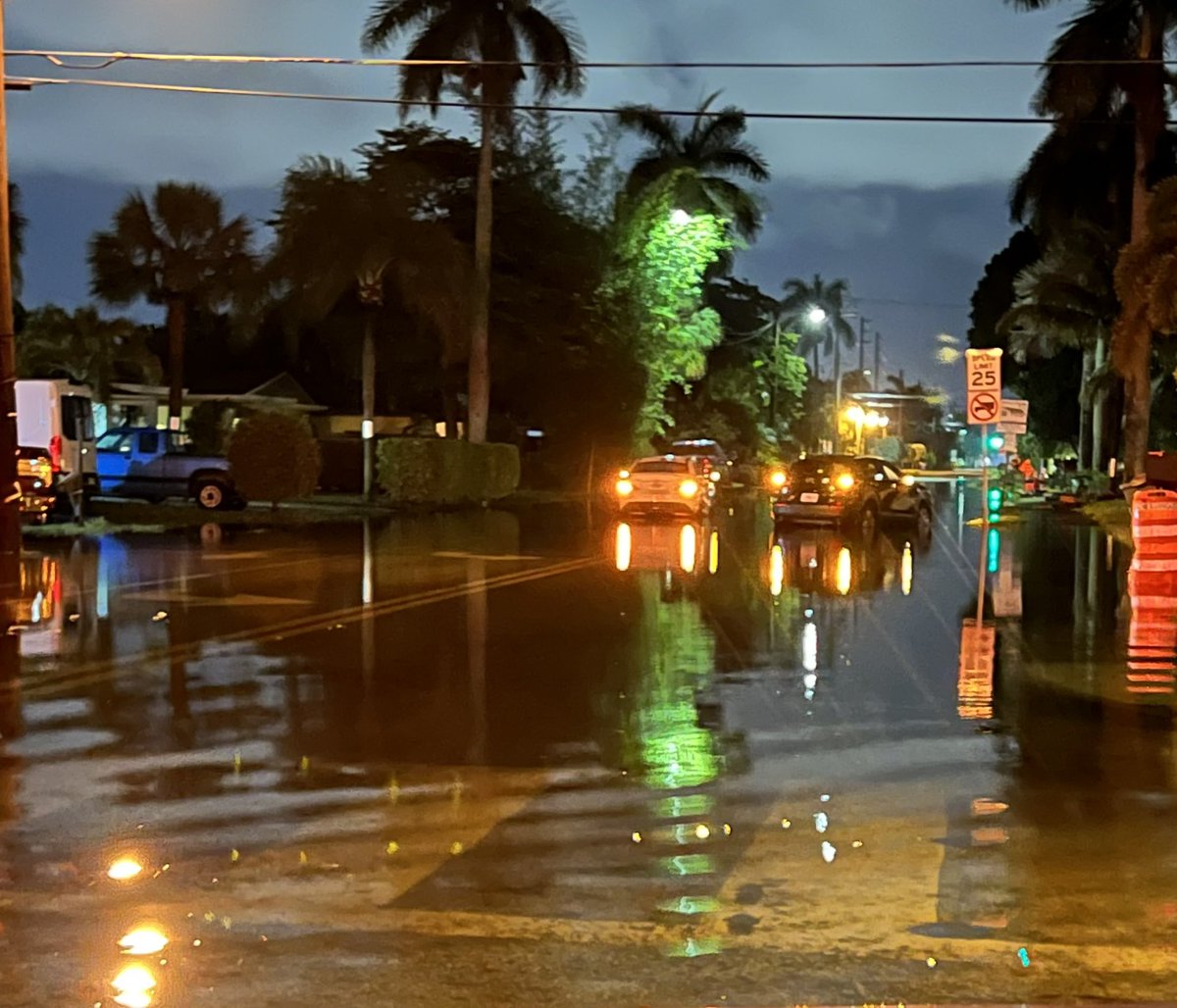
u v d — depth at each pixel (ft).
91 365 198.90
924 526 116.98
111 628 50.24
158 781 29.45
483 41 135.74
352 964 19.20
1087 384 185.78
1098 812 27.48
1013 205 163.94
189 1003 17.84
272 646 46.50
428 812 27.14
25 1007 17.71
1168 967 19.30
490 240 149.89
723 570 74.54
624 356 166.81
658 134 198.08
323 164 130.41
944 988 18.47
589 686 40.19
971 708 37.83
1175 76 138.00
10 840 25.13
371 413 134.10
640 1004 17.92
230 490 113.91
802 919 21.17
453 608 56.34
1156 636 51.42
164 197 150.82
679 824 26.45
